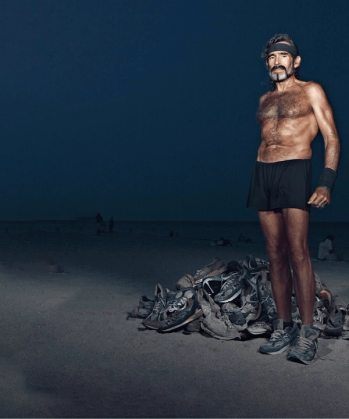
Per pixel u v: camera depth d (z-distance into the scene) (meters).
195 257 13.35
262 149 4.12
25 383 3.18
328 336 4.46
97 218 33.69
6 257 11.57
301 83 4.02
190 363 3.69
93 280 8.27
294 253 3.92
